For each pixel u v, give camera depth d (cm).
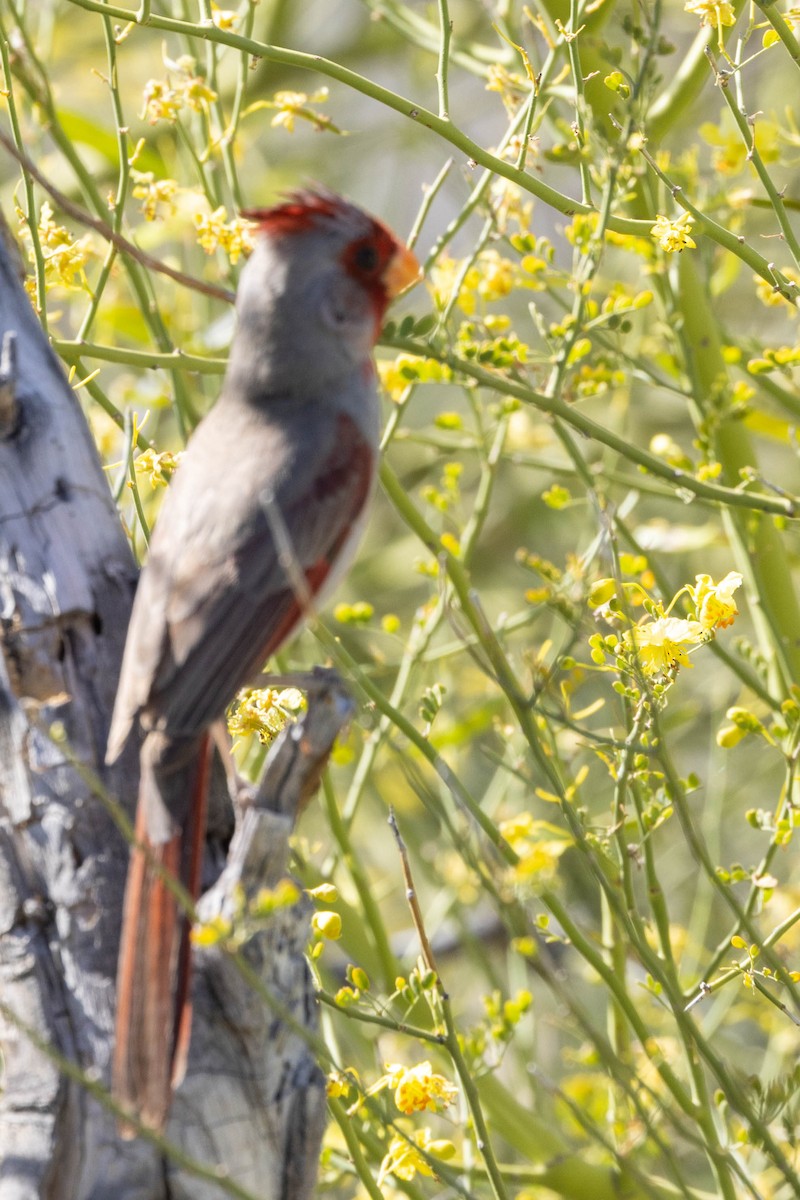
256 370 720
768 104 1568
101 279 898
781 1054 1077
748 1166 944
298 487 677
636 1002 1138
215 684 614
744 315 1561
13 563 623
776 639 975
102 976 587
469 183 1017
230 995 586
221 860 628
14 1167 576
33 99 922
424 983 704
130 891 570
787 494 911
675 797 723
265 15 1563
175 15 1118
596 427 921
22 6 1063
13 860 601
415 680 1221
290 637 666
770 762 1341
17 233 919
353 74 834
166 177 1229
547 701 973
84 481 639
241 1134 589
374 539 1783
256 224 866
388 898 1568
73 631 618
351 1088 725
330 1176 916
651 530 1203
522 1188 1140
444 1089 711
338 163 1828
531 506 1716
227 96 1496
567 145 961
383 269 745
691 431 1642
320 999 717
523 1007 851
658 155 1009
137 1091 549
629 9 1161
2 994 595
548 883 772
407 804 1410
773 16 795
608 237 1012
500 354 917
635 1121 902
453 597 1048
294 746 593
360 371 744
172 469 830
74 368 883
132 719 588
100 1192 573
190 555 643
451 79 1792
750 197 1021
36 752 602
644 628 753
